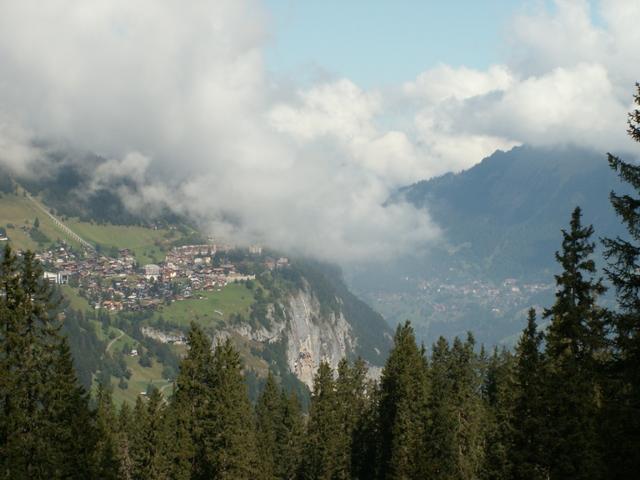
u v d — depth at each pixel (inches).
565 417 1764.3
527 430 1854.1
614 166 1266.0
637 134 1262.3
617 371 1320.1
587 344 1720.0
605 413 1395.2
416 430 3262.8
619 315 1282.0
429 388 3479.3
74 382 2180.1
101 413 3848.4
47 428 2043.6
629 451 1348.4
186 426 3065.9
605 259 1286.9
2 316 1966.0
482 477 2783.0
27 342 1998.0
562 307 1771.7
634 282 1253.7
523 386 1987.0
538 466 1831.9
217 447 3063.5
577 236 1760.6
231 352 3294.8
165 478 3056.1
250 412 3730.3
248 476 3284.9
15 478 1908.2
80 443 2188.7
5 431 1939.0
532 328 2039.9
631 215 1242.6
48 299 2094.0
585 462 1723.7
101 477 2322.8
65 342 2128.4
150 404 3157.0
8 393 1937.7
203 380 3166.8
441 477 3048.7
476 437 3489.2
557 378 1791.3
